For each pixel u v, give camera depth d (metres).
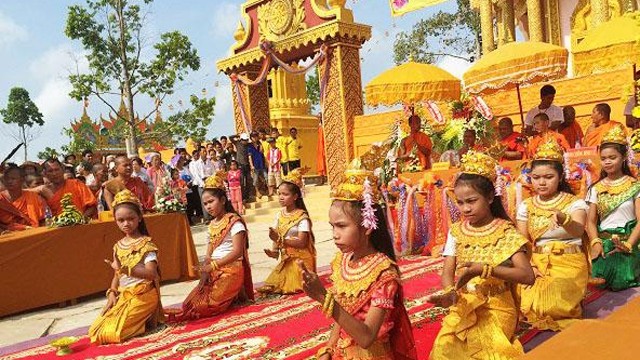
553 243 4.37
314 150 23.48
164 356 4.49
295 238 6.37
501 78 9.25
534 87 12.44
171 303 6.70
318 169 18.75
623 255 5.15
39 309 7.00
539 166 4.43
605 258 5.22
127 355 4.61
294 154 17.64
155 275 5.30
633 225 5.18
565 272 4.30
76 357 4.70
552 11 17.88
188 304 5.68
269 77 23.38
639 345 0.82
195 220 16.45
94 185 10.27
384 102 10.26
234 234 5.87
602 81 11.52
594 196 5.29
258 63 16.83
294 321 5.18
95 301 7.27
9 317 6.62
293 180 6.44
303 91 23.94
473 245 3.33
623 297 4.96
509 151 8.47
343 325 2.51
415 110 11.45
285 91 23.30
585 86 11.73
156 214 7.93
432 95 10.24
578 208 4.34
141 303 5.20
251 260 9.39
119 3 24.08
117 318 5.09
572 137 8.90
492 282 3.31
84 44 24.00
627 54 8.30
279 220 6.52
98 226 7.41
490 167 3.34
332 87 14.92
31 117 53.00
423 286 6.09
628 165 5.57
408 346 2.79
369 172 2.73
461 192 3.33
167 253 7.96
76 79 23.89
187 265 8.11
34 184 8.98
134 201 5.29
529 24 17.81
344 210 2.70
